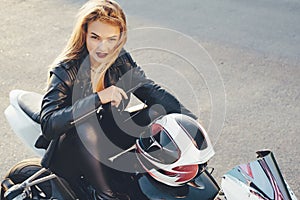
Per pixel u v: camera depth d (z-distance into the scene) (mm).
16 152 4953
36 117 3596
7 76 6234
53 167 3281
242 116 5473
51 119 3018
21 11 7895
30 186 3469
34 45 6961
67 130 3061
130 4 8062
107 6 2994
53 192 3412
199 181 3025
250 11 7992
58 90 3072
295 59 6660
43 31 7316
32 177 3480
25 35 7219
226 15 7832
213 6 8133
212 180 3082
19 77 6215
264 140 5113
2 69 6375
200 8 8039
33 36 7195
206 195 2994
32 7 8016
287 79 6195
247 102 5715
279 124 5359
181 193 2973
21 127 3662
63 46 6938
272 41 7117
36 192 3521
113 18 2971
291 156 4887
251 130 5254
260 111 5566
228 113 5516
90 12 2992
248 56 6707
